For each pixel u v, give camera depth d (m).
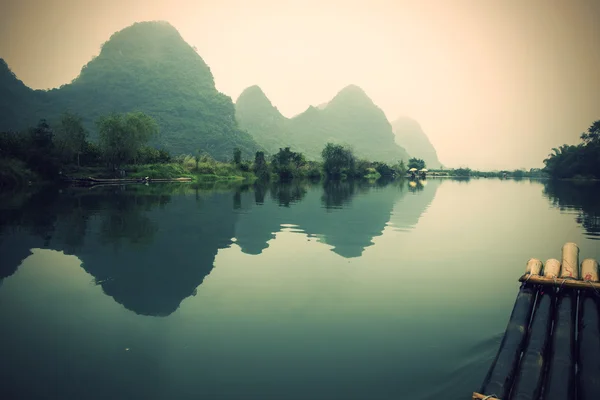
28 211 16.28
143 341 4.41
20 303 5.61
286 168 63.84
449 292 6.29
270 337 4.55
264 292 6.17
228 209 18.03
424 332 4.75
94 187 33.47
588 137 88.62
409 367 3.91
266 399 3.32
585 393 3.02
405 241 10.77
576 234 12.27
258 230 12.27
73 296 5.93
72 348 4.25
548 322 3.99
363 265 8.00
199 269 7.51
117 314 5.22
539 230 13.05
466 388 3.56
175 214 15.90
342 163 76.62
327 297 5.96
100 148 46.12
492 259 8.65
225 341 4.45
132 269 7.48
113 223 13.26
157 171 49.09
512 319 4.12
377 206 20.98
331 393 3.44
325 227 13.12
